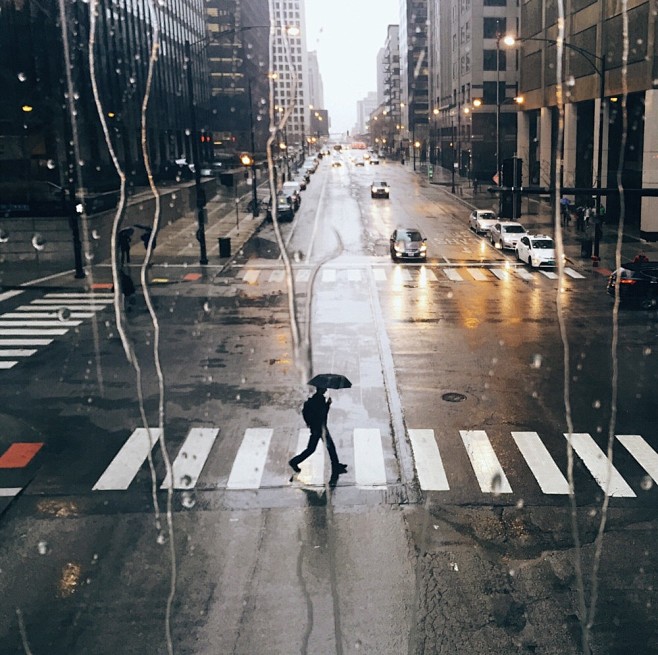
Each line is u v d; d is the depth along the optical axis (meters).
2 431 12.09
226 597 7.38
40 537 8.72
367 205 51.41
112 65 36.56
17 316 20.45
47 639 6.79
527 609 7.10
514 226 32.47
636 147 36.62
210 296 23.08
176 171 50.88
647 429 11.71
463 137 74.81
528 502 9.40
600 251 30.44
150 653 6.56
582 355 15.91
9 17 27.38
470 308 20.86
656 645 6.55
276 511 9.25
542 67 49.34
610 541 8.35
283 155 87.12
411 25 111.38
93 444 11.52
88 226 27.80
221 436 11.77
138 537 8.66
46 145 28.05
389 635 6.72
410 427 12.02
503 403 13.04
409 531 8.67
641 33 32.75
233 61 85.25
